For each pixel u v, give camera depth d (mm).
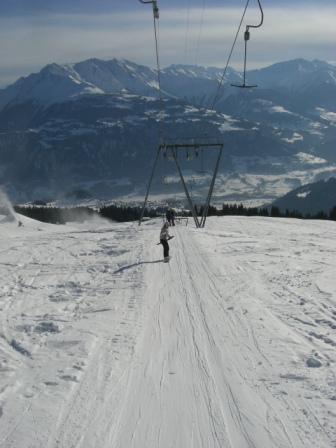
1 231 49406
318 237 31719
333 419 7652
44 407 8227
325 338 11367
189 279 17953
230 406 8156
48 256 25031
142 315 13508
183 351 10656
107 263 22047
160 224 42688
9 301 15930
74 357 10445
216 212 106438
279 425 7543
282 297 15289
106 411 8070
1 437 7375
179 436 7309
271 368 9656
